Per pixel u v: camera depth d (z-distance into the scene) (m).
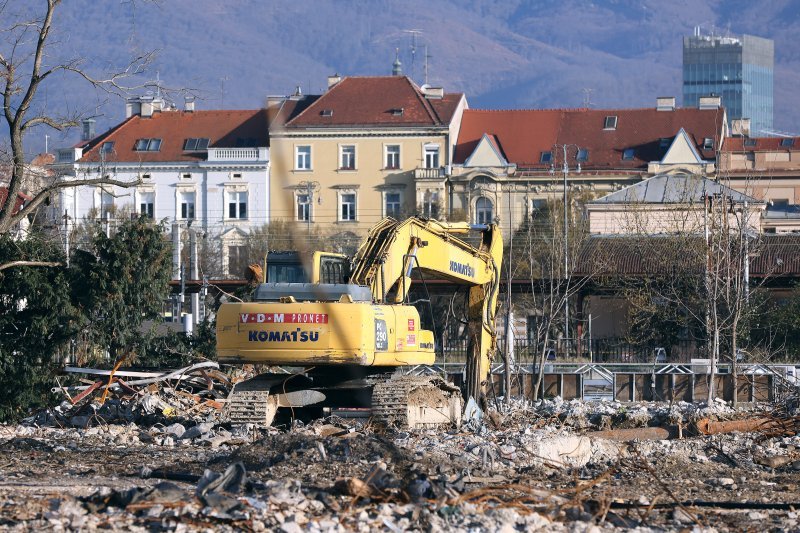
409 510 30.52
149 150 197.00
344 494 32.50
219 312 51.28
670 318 104.31
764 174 189.38
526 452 44.06
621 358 110.69
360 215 196.62
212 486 31.61
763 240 122.88
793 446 50.25
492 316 62.81
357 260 53.66
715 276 83.25
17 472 39.44
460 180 191.62
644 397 86.31
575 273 117.12
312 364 51.12
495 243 62.84
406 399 52.53
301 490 32.56
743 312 91.81
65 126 69.50
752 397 84.31
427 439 47.31
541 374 86.31
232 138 197.25
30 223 80.44
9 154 71.81
